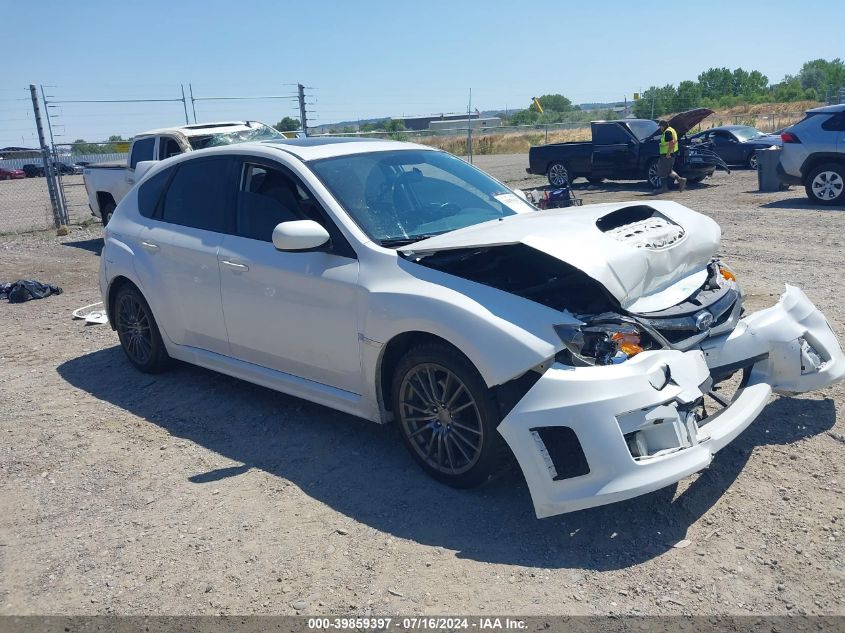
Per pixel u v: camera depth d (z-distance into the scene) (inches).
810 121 527.5
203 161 212.7
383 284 160.2
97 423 203.2
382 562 134.3
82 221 655.8
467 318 143.6
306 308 175.2
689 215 173.2
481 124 1610.5
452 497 154.6
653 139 704.4
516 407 137.2
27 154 654.5
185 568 135.9
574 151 756.6
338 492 159.5
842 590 120.6
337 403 177.0
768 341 166.7
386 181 187.9
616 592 123.1
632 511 145.9
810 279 309.4
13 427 203.0
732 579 124.7
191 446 186.2
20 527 153.2
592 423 130.8
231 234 197.5
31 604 128.6
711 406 182.9
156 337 228.5
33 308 341.7
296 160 186.2
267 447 183.0
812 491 149.2
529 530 141.7
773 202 555.8
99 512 157.2
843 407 185.3
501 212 193.3
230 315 196.5
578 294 154.3
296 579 130.9
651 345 146.7
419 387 158.4
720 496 149.3
